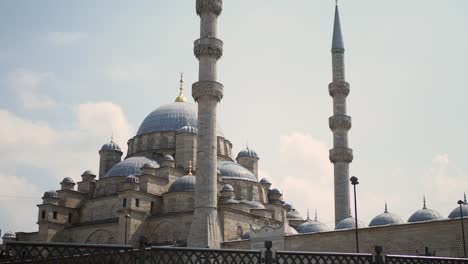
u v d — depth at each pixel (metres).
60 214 107.50
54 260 20.84
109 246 21.61
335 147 101.44
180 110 124.81
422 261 24.42
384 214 89.19
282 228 84.25
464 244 66.00
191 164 110.75
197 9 89.50
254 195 113.44
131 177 101.88
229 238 94.06
